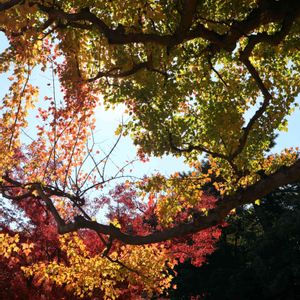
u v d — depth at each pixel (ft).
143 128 35.35
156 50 30.91
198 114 36.68
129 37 25.68
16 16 23.95
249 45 28.53
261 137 36.40
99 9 29.96
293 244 84.89
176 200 34.53
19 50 27.81
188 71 35.35
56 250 40.91
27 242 38.24
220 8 31.40
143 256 31.68
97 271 31.32
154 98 35.42
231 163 30.19
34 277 39.75
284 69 37.01
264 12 27.22
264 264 86.02
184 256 50.39
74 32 30.73
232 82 36.45
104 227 22.86
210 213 21.76
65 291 39.27
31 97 29.73
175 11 28.66
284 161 36.68
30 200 39.37
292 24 30.04
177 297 102.89
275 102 35.99
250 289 88.79
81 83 30.19
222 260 104.83
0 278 39.45
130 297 39.73
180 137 35.37
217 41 27.99
